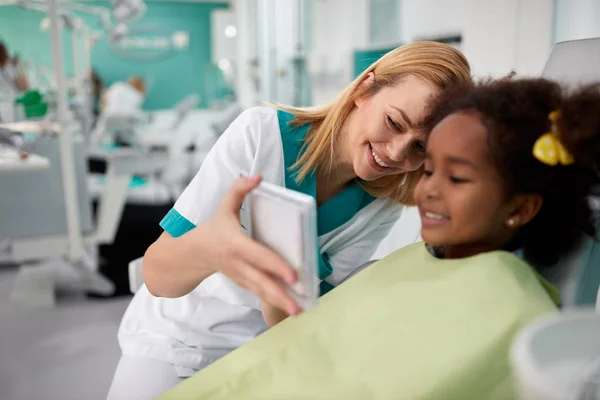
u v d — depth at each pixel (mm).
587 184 634
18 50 6191
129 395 1029
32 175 2713
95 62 8250
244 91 7473
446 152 623
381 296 685
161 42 8461
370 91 951
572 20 1681
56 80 2674
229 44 8023
